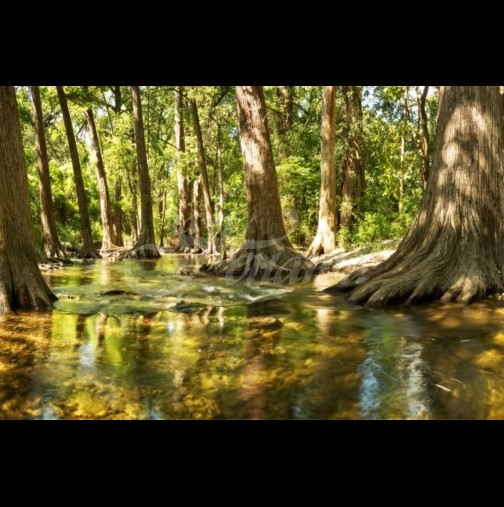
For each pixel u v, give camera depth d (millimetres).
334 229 15445
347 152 21891
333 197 15391
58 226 32594
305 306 7125
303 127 23641
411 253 7828
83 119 34188
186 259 19250
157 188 38281
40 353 4426
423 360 4180
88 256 21797
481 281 6930
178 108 28391
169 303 7453
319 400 3252
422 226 7902
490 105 7516
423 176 17328
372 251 13023
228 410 3088
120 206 34562
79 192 22125
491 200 7465
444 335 5086
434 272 7168
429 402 3223
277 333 5273
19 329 5480
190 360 4203
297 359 4230
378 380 3666
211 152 27516
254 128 12258
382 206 20703
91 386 3527
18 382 3609
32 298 6875
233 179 23016
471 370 3906
